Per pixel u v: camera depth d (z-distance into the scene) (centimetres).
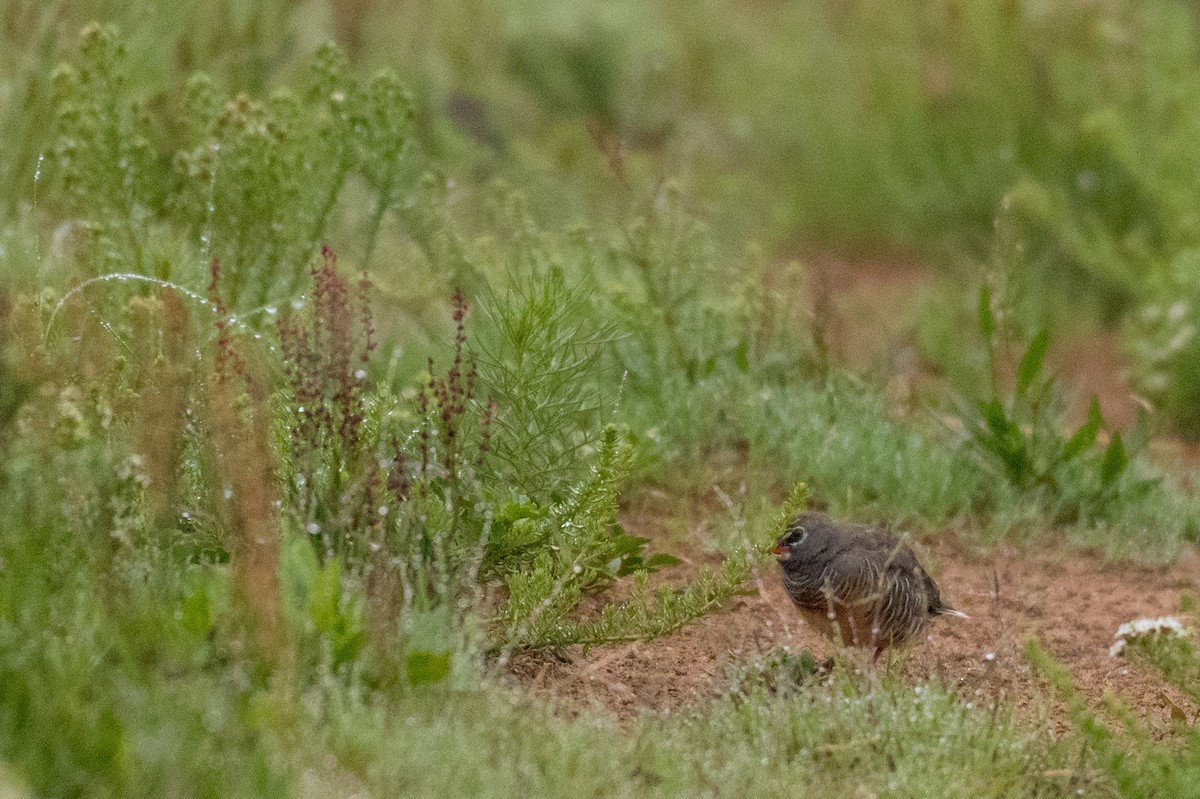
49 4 1298
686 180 1558
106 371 838
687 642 937
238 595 732
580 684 859
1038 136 1986
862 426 1234
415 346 1190
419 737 703
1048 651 977
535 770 698
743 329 1305
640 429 1162
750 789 727
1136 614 1047
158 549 787
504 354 988
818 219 2180
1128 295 1853
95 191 1095
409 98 1191
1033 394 1229
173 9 1420
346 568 817
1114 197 1905
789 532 900
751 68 2394
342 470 847
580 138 1975
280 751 670
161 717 662
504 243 1322
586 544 873
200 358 867
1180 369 1546
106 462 775
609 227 1488
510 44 2211
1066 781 760
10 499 754
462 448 871
